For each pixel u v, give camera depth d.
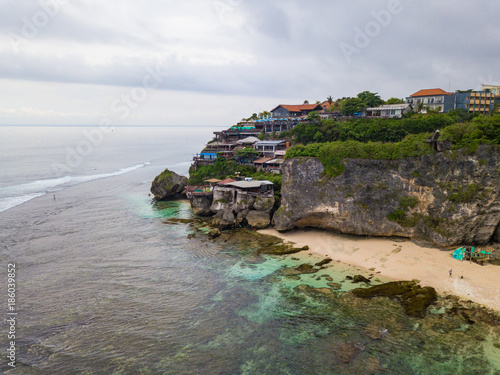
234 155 93.31
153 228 64.12
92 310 37.16
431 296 38.59
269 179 74.75
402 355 30.31
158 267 47.69
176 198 88.44
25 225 63.84
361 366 29.19
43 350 30.95
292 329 34.22
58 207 77.00
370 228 55.94
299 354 30.73
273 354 30.75
